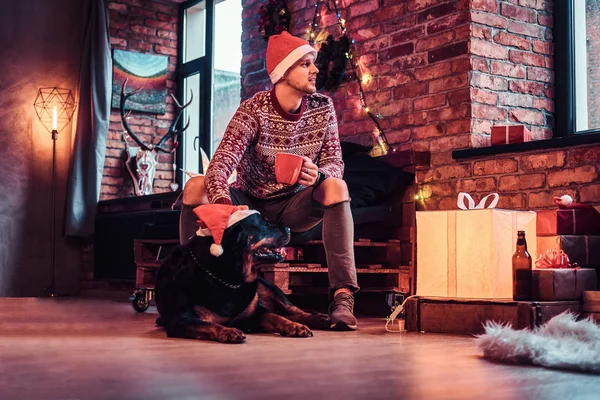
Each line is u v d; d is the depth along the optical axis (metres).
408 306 2.96
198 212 2.63
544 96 4.27
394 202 4.27
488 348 2.08
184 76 7.38
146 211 6.22
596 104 4.15
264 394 1.51
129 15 7.23
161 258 4.83
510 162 3.82
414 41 4.34
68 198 6.80
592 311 2.76
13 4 6.93
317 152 3.13
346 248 2.99
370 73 4.62
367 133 4.64
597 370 1.83
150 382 1.65
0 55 6.86
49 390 1.54
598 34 4.14
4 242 6.80
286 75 3.02
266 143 3.08
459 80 4.06
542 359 1.94
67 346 2.35
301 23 5.16
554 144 3.60
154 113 7.29
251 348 2.30
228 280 2.64
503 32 4.14
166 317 2.73
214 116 6.98
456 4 4.10
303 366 1.91
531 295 2.72
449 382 1.67
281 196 3.14
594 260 3.12
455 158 4.04
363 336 2.72
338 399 1.46
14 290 6.83
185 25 7.47
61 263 7.05
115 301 5.55
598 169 3.46
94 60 6.86
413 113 4.33
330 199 2.98
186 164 7.33
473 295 2.87
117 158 7.14
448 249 2.93
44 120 7.01
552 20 4.33
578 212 3.16
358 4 4.72
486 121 4.05
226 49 6.88
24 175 6.91
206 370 1.83
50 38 7.05
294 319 3.06
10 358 2.05
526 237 2.97
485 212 2.84
